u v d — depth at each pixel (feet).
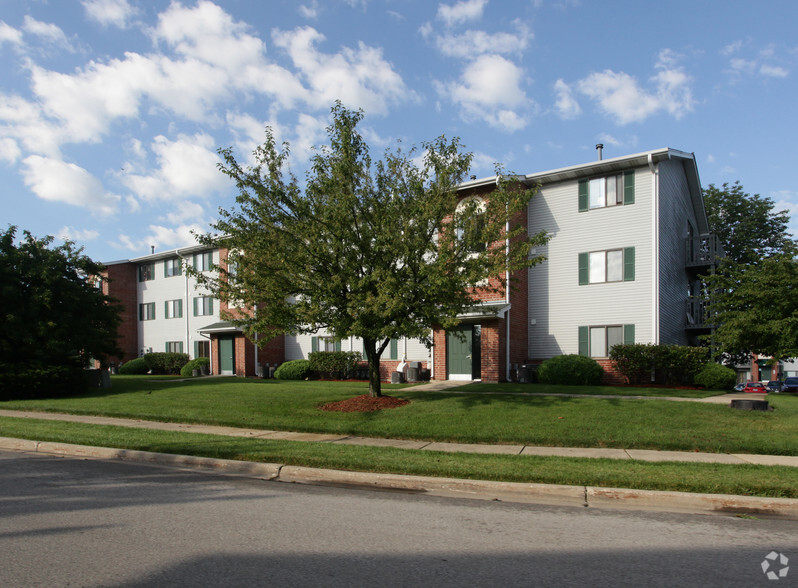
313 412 43.86
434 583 13.78
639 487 23.07
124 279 124.06
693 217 90.43
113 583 13.69
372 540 17.24
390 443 34.17
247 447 31.55
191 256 114.01
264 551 16.14
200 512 20.47
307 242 41.81
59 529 18.24
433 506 21.58
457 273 40.83
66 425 41.70
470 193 72.79
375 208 40.88
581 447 32.65
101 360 73.87
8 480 26.04
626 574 14.48
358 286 39.37
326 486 25.31
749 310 62.54
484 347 68.59
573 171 72.79
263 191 40.42
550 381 67.67
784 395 59.98
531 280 77.15
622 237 70.54
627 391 54.70
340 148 40.68
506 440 33.94
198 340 111.45
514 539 17.43
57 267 67.82
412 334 39.83
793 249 62.49
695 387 62.85
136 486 24.86
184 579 13.96
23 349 64.03
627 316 69.72
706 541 17.33
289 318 42.47
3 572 14.39
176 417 44.11
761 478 23.73
